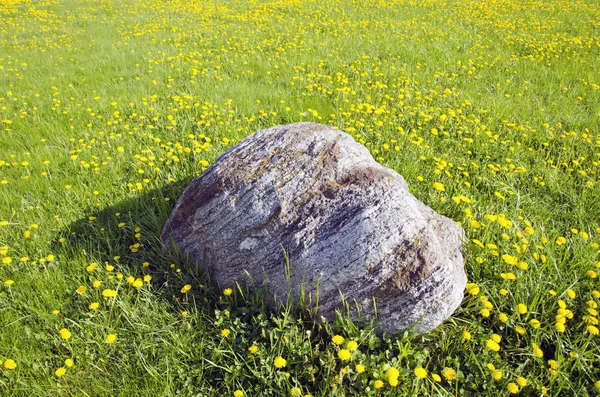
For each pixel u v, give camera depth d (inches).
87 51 367.9
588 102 246.7
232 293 116.0
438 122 217.8
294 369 99.1
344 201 108.3
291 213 110.3
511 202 156.3
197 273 121.6
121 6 586.6
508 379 97.0
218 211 116.6
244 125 216.4
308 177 114.1
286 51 338.3
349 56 323.0
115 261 129.7
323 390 93.7
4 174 176.2
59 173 178.4
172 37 398.9
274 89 259.9
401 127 206.2
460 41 363.6
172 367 100.6
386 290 101.7
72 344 105.1
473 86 267.0
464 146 196.9
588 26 411.5
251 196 114.0
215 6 558.6
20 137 208.4
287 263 106.7
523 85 269.1
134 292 119.8
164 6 574.2
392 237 102.3
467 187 166.7
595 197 158.4
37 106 243.4
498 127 213.8
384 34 380.2
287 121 221.0
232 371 98.4
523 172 175.6
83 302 115.5
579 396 93.3
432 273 101.0
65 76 297.0
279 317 107.7
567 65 303.1
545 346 107.3
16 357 100.0
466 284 113.3
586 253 126.6
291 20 446.0
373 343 102.0
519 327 103.5
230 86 264.4
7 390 94.1
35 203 158.4
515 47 348.8
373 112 226.5
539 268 123.0
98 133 206.7
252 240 112.6
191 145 195.9
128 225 143.3
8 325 107.6
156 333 107.1
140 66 314.5
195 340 107.3
